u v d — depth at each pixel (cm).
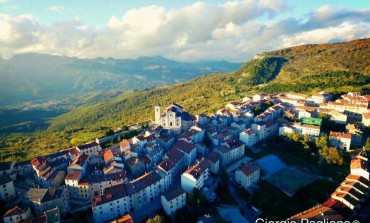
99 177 17625
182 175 17750
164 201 15838
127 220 13512
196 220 15400
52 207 15312
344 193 16600
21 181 19312
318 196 18138
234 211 16625
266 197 18025
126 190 16012
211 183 18788
